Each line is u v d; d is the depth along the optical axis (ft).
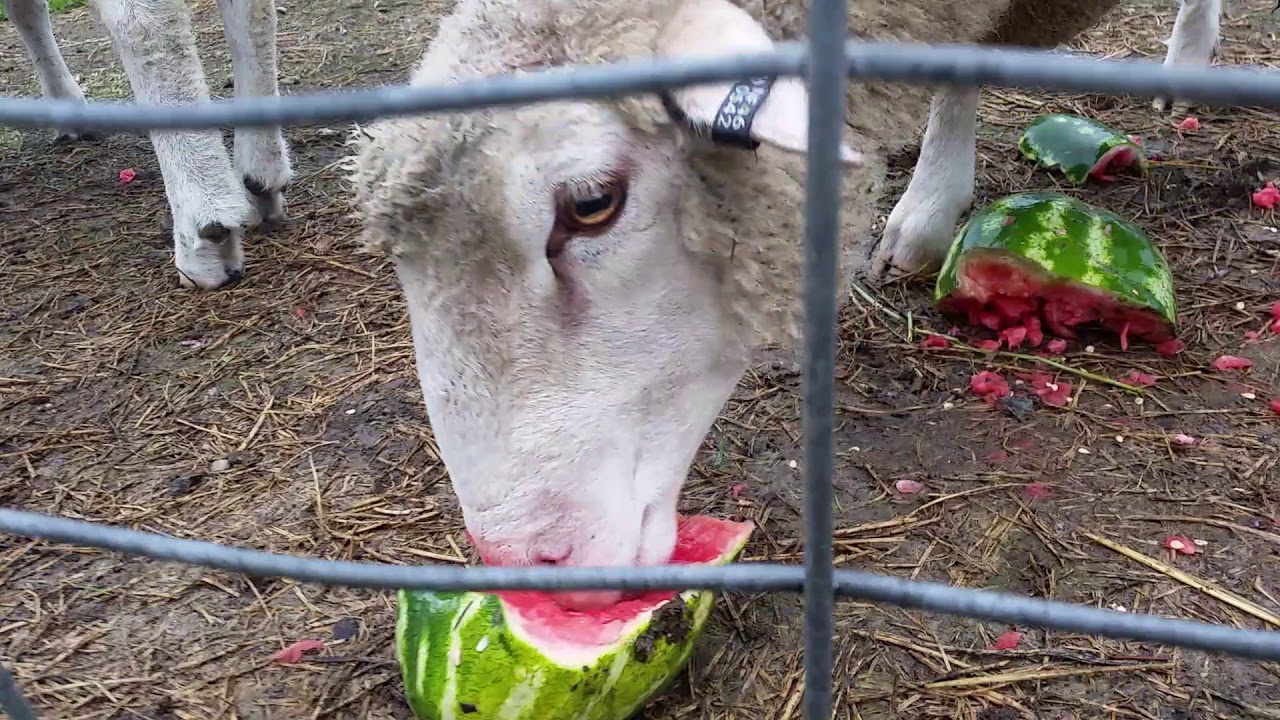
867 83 1.89
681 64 0.72
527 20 1.53
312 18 6.15
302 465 2.65
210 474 2.64
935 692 1.92
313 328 3.23
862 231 2.02
